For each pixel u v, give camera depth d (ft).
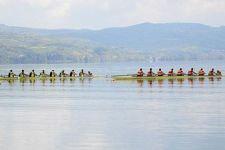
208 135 373.20
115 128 402.31
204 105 556.51
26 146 339.16
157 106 549.13
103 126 411.95
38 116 472.03
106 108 533.14
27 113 494.59
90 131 389.80
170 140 356.79
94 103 586.45
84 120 444.96
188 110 511.81
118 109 523.29
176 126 410.52
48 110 518.78
